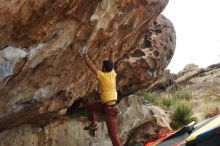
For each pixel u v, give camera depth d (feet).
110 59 22.20
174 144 20.03
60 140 26.27
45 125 25.61
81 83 22.65
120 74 30.40
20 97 18.28
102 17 17.75
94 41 19.04
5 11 12.82
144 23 23.54
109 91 20.25
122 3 18.38
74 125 27.30
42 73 17.93
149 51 31.76
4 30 13.58
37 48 15.78
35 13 14.05
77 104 28.55
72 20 16.05
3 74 15.15
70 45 17.63
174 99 49.78
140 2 20.01
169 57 35.17
